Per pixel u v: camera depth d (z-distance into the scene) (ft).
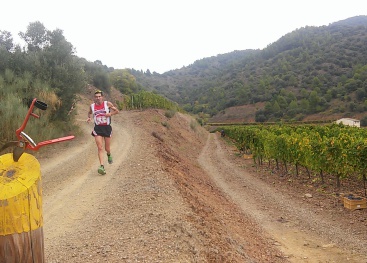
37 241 7.57
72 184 26.18
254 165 71.05
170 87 547.90
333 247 24.85
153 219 17.85
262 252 22.80
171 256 13.85
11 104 42.65
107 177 27.86
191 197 26.84
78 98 65.57
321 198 38.88
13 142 7.94
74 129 61.62
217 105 398.21
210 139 165.07
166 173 30.66
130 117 94.84
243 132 89.97
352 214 32.14
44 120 48.78
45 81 56.24
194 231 17.71
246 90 382.83
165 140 75.20
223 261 15.81
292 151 52.80
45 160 38.01
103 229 16.89
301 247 25.05
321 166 44.47
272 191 44.39
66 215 19.39
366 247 24.59
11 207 7.07
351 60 362.94
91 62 199.00
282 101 318.65
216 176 56.65
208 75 628.28
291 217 32.60
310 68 377.30
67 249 14.48
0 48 59.88
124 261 13.16
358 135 65.67
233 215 30.63
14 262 7.22
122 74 282.77
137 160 34.83
